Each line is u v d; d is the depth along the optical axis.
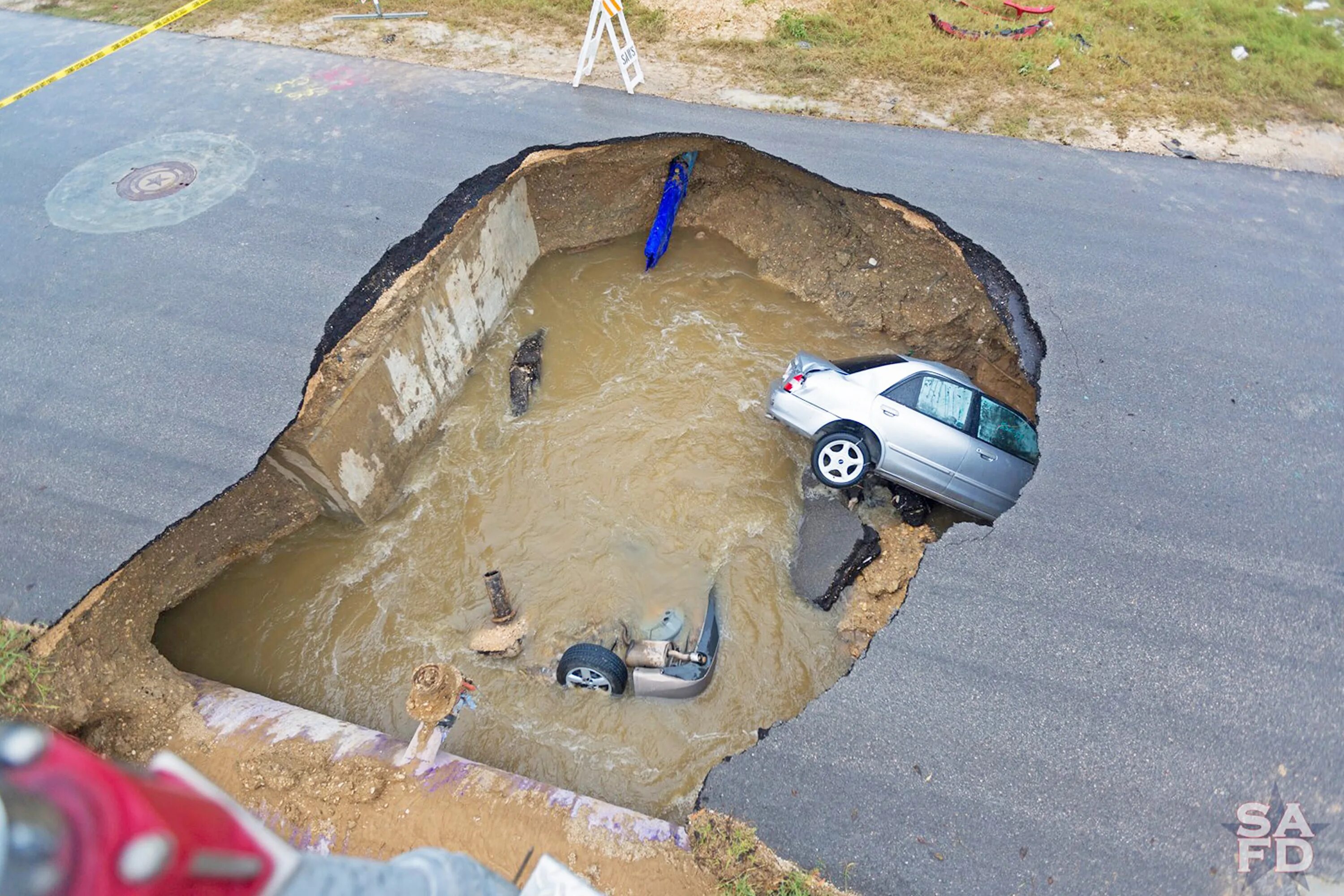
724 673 7.52
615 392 10.05
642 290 11.33
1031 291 8.80
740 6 13.51
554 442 9.48
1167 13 13.48
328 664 7.66
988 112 11.42
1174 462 7.18
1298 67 12.41
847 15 13.34
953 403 8.32
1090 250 9.27
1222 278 9.00
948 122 11.20
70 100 11.37
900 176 10.16
